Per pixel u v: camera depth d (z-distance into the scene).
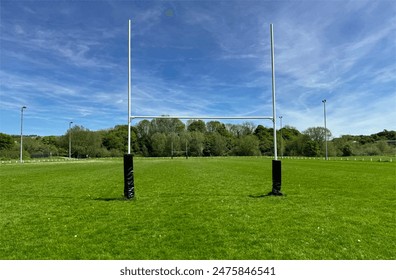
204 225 7.41
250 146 82.75
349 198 11.25
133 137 86.56
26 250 5.80
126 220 8.00
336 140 74.00
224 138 86.81
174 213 8.80
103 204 10.32
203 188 14.24
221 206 9.80
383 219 7.94
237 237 6.43
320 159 54.41
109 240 6.31
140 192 13.09
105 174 22.52
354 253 5.55
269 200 10.90
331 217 8.20
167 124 90.19
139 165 35.28
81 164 39.84
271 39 13.02
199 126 95.12
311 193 12.47
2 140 68.88
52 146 78.00
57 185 15.75
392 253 5.55
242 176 20.34
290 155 79.44
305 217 8.20
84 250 5.77
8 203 10.62
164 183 16.38
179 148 85.19
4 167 33.00
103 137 84.88
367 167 28.81
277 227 7.19
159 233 6.76
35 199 11.44
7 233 6.88
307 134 76.12
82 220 8.04
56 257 5.46
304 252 5.61
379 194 12.15
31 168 30.61
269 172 23.70
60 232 6.91
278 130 92.69
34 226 7.46
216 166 32.16
